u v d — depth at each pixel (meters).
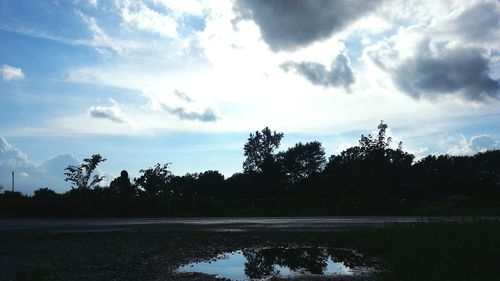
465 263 7.86
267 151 91.69
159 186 33.59
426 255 8.60
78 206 28.19
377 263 10.23
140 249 11.82
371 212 33.88
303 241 14.05
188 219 24.16
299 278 8.52
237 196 84.31
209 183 92.56
